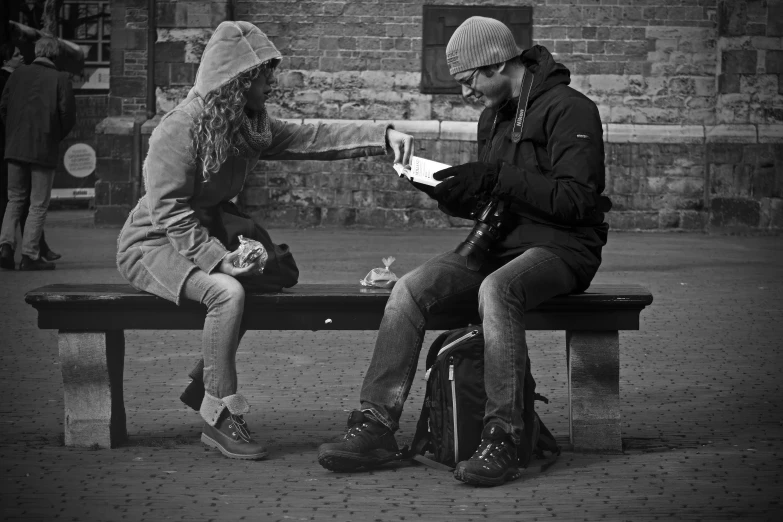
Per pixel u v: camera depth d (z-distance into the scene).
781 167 17.20
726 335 7.39
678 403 5.28
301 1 17.91
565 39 17.77
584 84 17.81
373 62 17.92
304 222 17.91
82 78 24.52
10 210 11.09
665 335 7.38
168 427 4.76
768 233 17.22
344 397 5.47
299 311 4.25
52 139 10.94
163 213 4.17
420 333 4.13
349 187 17.86
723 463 4.12
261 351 6.87
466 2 17.75
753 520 3.40
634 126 17.66
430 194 4.47
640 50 17.73
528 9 17.75
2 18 13.60
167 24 17.38
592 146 4.09
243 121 4.29
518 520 3.41
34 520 3.39
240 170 4.41
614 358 4.29
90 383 4.35
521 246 4.20
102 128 17.30
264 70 4.27
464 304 4.27
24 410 5.09
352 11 17.91
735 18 17.28
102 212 17.42
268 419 4.96
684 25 17.69
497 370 3.91
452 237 15.93
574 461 4.18
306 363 6.44
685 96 17.75
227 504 3.58
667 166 17.56
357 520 3.41
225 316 4.14
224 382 4.21
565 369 6.30
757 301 9.09
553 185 4.00
